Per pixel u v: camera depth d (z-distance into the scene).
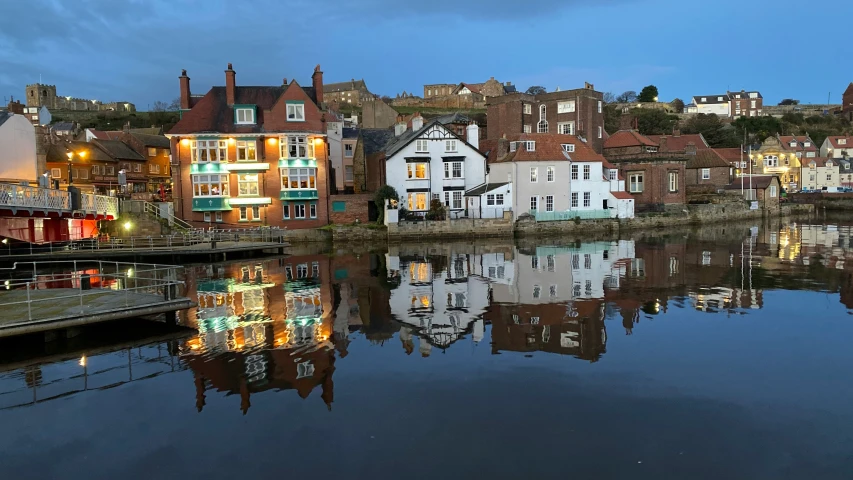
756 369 13.80
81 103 136.00
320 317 19.81
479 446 10.03
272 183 49.75
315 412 11.58
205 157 48.84
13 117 39.81
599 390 12.50
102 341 16.86
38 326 15.87
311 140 50.19
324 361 14.80
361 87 136.62
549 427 10.74
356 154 65.19
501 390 12.55
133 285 27.02
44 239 38.72
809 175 104.75
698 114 126.38
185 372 14.13
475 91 125.94
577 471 9.21
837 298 22.14
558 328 17.81
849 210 89.19
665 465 9.37
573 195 58.44
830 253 36.78
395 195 51.75
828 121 137.88
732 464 9.38
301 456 9.83
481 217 55.28
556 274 28.86
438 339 16.72
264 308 21.44
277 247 42.75
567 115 74.19
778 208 79.06
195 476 9.28
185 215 48.66
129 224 44.03
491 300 22.38
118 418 11.53
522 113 74.69
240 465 9.58
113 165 74.56
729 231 56.56
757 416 11.15
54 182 43.66
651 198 66.44
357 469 9.36
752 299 22.08
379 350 15.70
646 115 118.12
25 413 11.84
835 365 14.06
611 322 18.53
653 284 25.62
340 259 37.16
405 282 27.05
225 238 44.41
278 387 13.02
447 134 56.44
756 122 126.19
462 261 34.91
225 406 12.01
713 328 17.64
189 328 18.33
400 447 10.05
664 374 13.49
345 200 51.59
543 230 55.09
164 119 118.50
